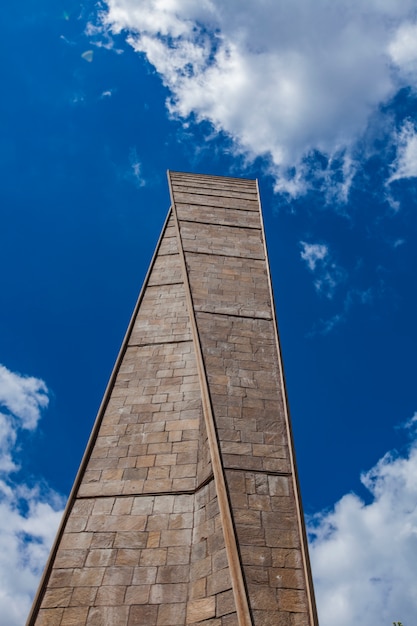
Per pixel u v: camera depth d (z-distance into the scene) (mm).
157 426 9977
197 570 7371
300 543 7488
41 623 6910
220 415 9586
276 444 9125
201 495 8414
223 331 11969
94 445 9711
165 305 13836
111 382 11156
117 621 6914
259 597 6742
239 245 16188
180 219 17406
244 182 21922
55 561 7684
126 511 8375
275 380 10695
